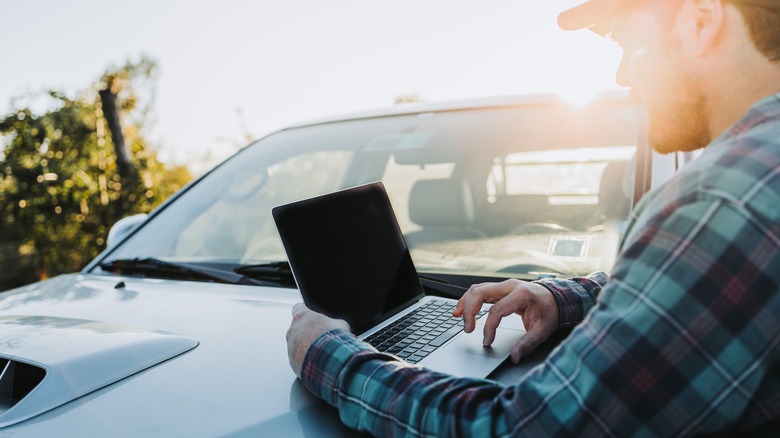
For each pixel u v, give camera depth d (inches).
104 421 40.9
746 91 35.6
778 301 30.5
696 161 33.9
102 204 403.9
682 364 30.9
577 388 32.2
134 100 426.3
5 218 450.3
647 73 38.8
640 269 32.4
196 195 92.7
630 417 31.4
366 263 59.1
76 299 68.4
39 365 46.0
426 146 94.7
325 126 106.9
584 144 83.4
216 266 75.6
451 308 60.6
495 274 67.6
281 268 71.1
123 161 394.0
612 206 73.9
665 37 37.5
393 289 60.6
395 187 91.7
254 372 47.1
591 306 53.1
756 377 31.0
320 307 52.2
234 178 94.4
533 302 51.8
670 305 31.1
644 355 31.2
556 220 75.5
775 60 34.9
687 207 32.0
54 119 416.8
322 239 55.8
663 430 31.3
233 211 87.1
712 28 35.6
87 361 46.4
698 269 30.9
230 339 53.5
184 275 75.2
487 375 46.6
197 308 62.2
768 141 31.9
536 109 94.5
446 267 70.8
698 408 31.0
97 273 81.3
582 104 90.9
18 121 414.9
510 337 52.8
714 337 30.6
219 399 43.2
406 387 37.8
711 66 36.3
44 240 424.8
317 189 94.7
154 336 52.1
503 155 87.7
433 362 48.8
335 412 41.8
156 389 44.7
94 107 421.1
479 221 81.5
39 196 405.7
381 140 99.0
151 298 66.6
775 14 34.2
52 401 42.9
